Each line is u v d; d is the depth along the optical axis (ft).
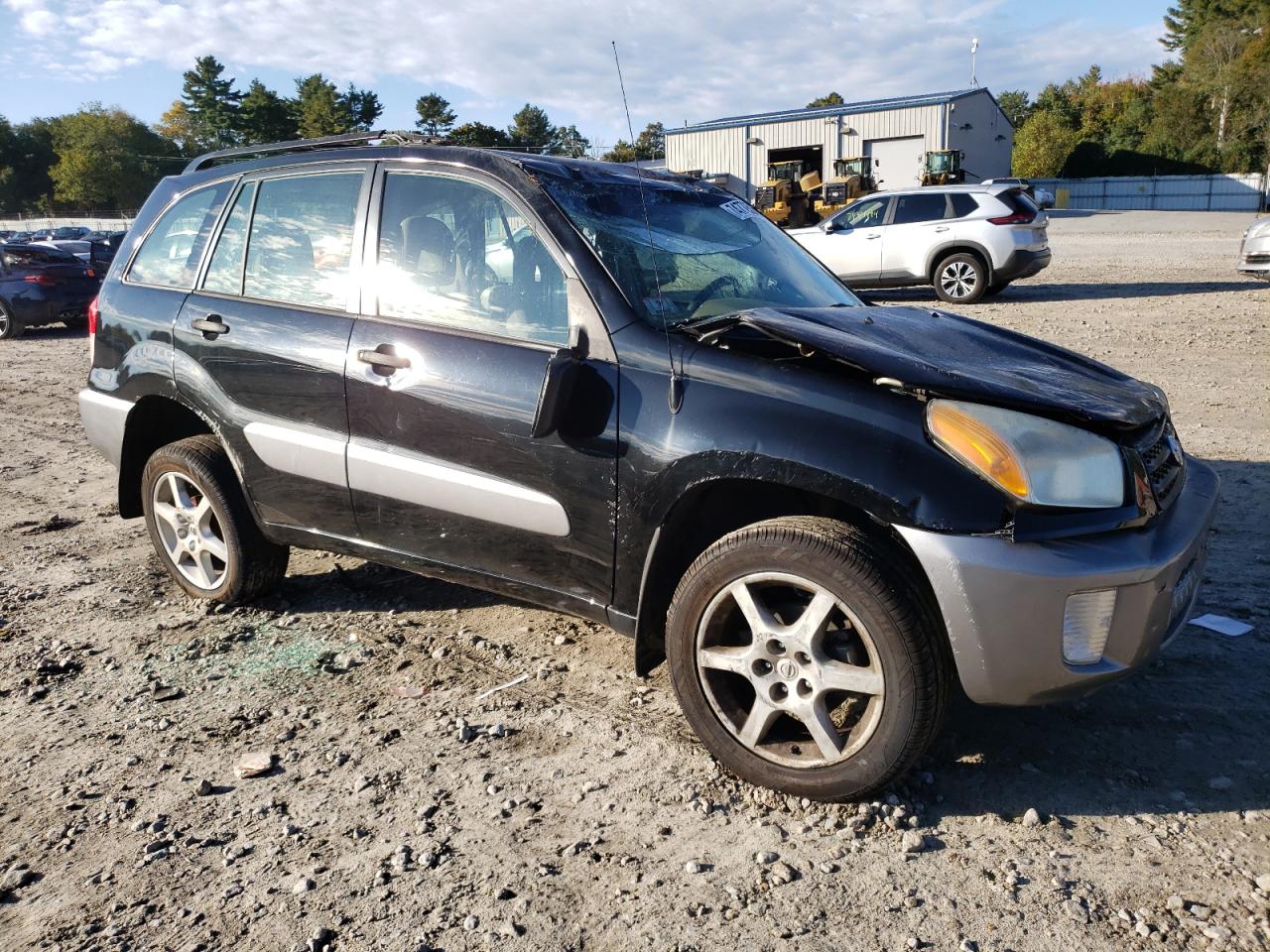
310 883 8.37
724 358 9.59
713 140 152.15
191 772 10.17
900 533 8.58
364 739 10.71
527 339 10.67
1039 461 8.49
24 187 426.51
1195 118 213.05
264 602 14.48
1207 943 7.38
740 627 9.97
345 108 371.15
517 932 7.73
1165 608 8.85
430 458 11.19
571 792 9.61
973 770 9.77
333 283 12.31
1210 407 24.71
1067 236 99.09
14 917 8.07
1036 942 7.46
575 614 10.76
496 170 11.30
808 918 7.80
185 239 14.08
